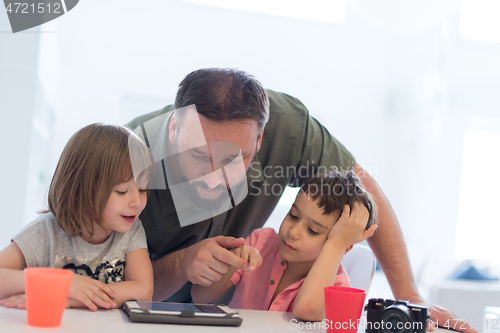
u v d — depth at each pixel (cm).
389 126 448
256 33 390
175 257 95
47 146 309
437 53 436
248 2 380
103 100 343
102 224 83
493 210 428
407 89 446
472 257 413
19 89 232
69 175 82
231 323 66
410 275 102
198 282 88
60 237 86
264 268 111
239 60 388
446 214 431
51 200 86
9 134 232
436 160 436
